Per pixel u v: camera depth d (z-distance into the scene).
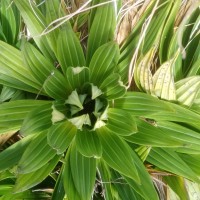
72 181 0.60
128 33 0.67
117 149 0.60
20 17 0.71
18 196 0.68
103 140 0.61
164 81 0.63
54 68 0.62
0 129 0.60
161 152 0.64
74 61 0.62
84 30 0.71
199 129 0.67
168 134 0.65
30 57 0.60
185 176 0.62
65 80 0.62
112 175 0.65
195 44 0.71
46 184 0.70
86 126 0.62
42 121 0.60
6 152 0.62
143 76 0.63
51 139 0.58
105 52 0.60
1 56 0.62
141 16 0.67
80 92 0.62
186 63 0.72
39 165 0.58
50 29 0.62
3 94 0.66
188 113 0.62
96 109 0.58
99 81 0.62
